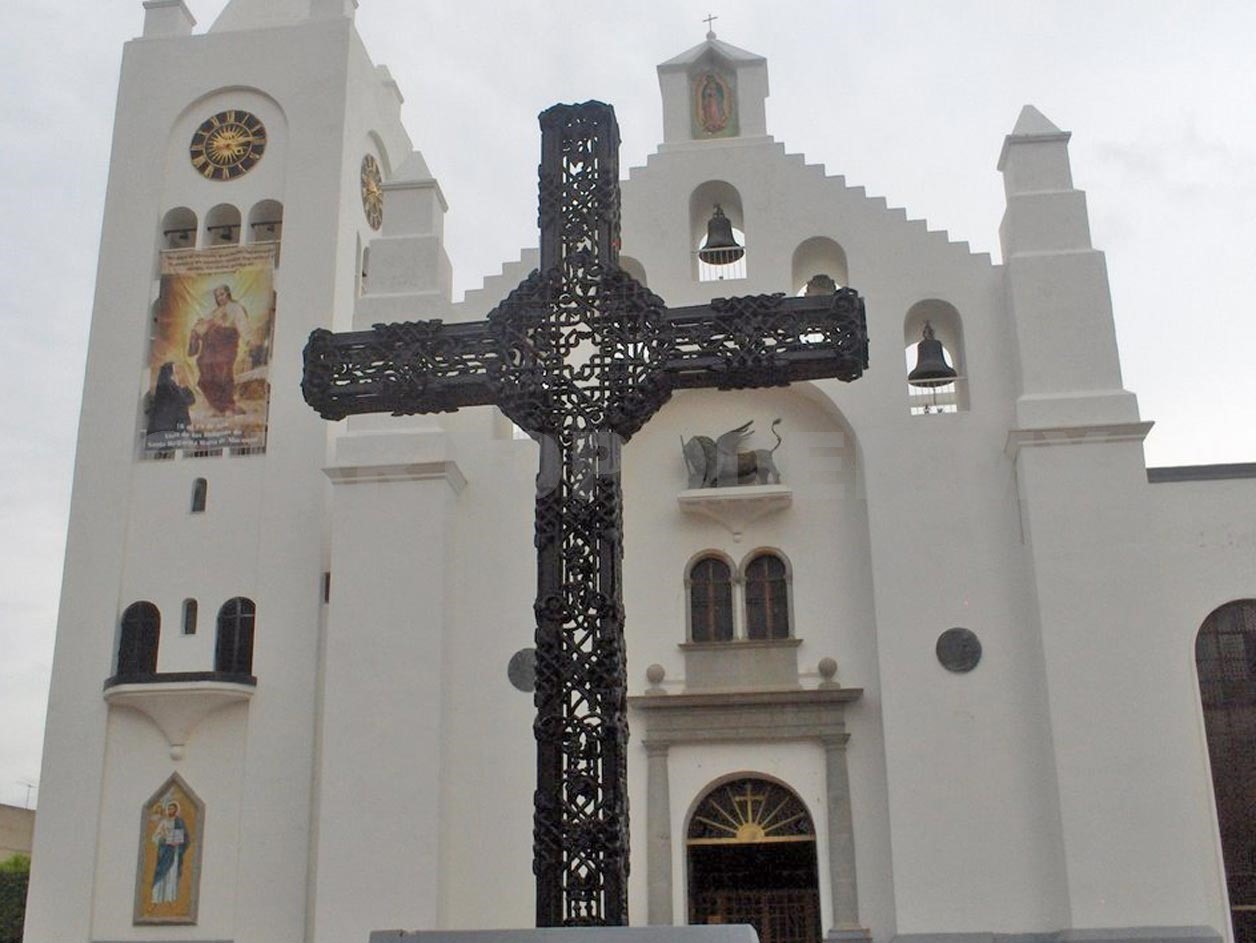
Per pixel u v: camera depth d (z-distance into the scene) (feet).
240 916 91.40
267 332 106.01
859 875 83.61
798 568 90.02
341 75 112.78
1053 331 87.40
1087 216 90.38
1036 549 83.10
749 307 43.80
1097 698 80.43
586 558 41.91
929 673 84.33
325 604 98.07
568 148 46.14
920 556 86.43
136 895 93.30
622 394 43.45
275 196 110.42
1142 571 82.17
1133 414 84.69
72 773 96.12
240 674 95.91
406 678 84.28
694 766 86.99
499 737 85.87
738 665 88.33
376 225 118.11
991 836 81.30
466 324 45.11
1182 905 76.79
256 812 93.56
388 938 33.01
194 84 113.91
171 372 105.81
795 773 86.22
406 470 87.76
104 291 108.37
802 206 94.27
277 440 102.94
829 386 90.12
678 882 84.84
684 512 91.20
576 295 44.47
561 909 38.81
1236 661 85.87
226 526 101.76
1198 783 83.41
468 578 88.84
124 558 101.65
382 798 82.28
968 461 88.02
